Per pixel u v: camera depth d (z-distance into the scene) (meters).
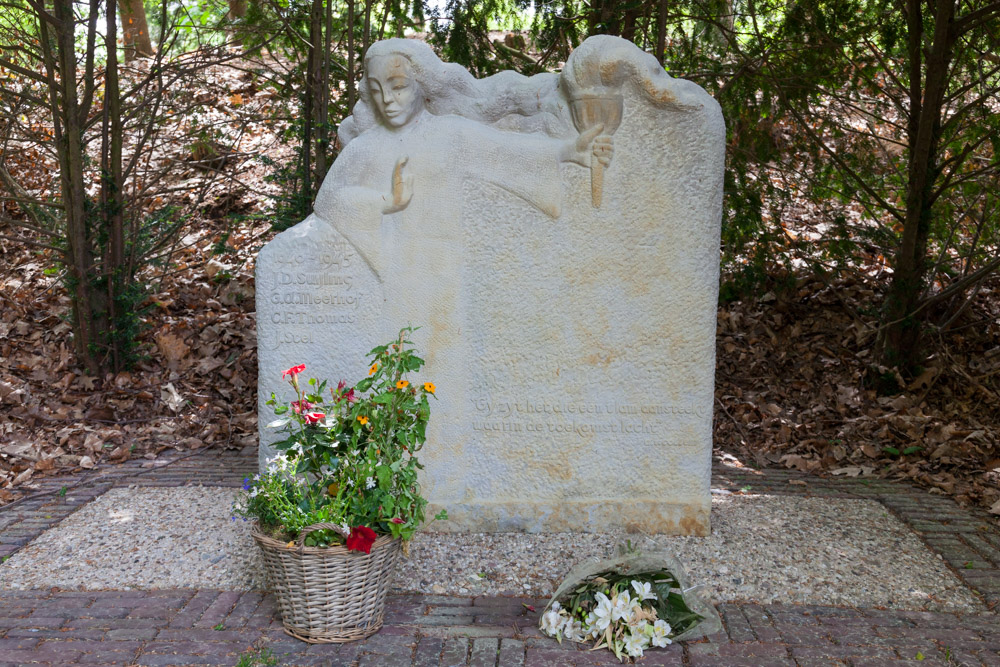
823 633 3.48
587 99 4.26
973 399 6.71
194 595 3.79
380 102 4.38
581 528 4.50
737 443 6.24
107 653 3.27
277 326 4.41
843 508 4.94
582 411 4.46
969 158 7.99
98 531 4.44
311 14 6.93
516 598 3.81
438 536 4.42
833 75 7.02
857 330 7.34
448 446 4.47
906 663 3.24
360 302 4.41
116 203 6.81
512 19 8.44
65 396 6.42
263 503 3.52
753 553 4.25
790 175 8.39
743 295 7.64
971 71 6.93
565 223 4.37
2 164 7.30
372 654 3.31
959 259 7.86
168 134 9.52
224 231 8.66
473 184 4.37
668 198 4.35
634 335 4.43
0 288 7.89
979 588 3.90
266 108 8.65
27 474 5.29
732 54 7.48
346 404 3.68
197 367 6.93
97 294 6.84
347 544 3.30
